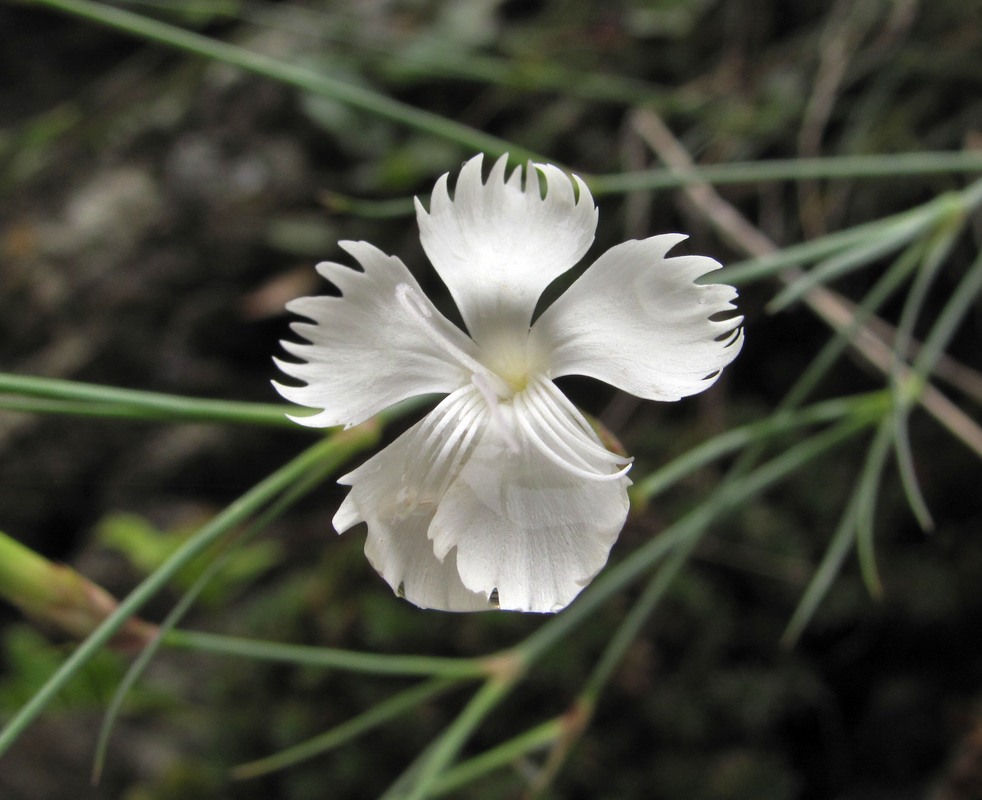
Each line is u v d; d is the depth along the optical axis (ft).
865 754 0.59
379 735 0.61
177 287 0.75
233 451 0.75
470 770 0.46
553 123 0.72
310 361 0.37
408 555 0.36
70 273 0.77
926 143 0.62
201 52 0.47
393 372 0.37
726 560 0.60
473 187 0.37
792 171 0.51
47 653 0.57
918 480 0.59
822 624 0.59
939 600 0.57
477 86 0.75
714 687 0.58
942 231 0.49
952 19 0.64
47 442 0.75
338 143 0.76
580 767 0.57
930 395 0.51
